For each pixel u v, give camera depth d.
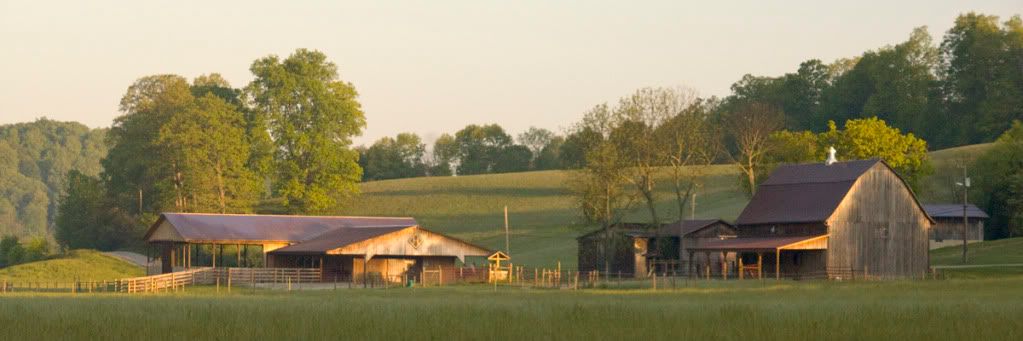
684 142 101.56
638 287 75.50
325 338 27.70
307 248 92.06
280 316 34.28
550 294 61.62
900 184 91.75
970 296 50.00
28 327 30.03
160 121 131.50
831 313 34.38
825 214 88.19
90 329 29.64
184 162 125.44
